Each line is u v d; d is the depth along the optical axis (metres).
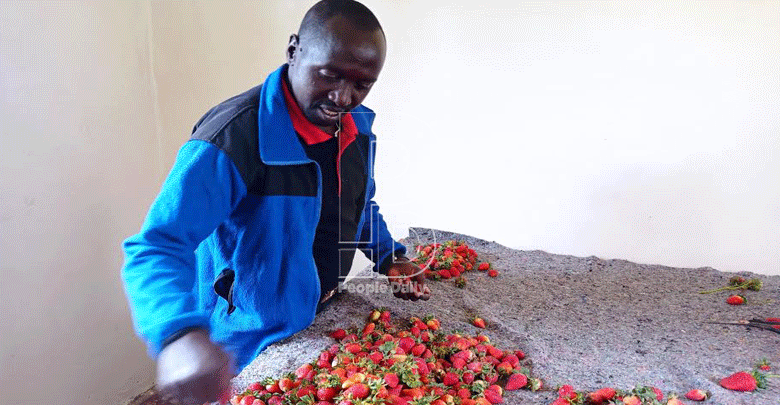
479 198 2.64
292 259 1.34
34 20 2.24
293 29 2.69
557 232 2.55
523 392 1.33
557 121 2.44
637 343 1.62
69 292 2.49
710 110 2.22
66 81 2.39
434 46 2.55
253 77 2.80
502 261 2.34
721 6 2.12
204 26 2.77
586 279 2.15
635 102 2.31
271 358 1.37
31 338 2.34
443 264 2.13
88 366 2.61
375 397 1.10
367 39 1.09
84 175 2.51
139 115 2.78
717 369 1.46
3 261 2.21
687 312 1.85
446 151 2.64
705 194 2.30
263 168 1.22
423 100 2.62
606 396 1.27
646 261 2.44
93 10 2.48
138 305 0.95
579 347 1.59
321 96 1.16
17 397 2.30
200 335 0.87
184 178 1.08
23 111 2.23
